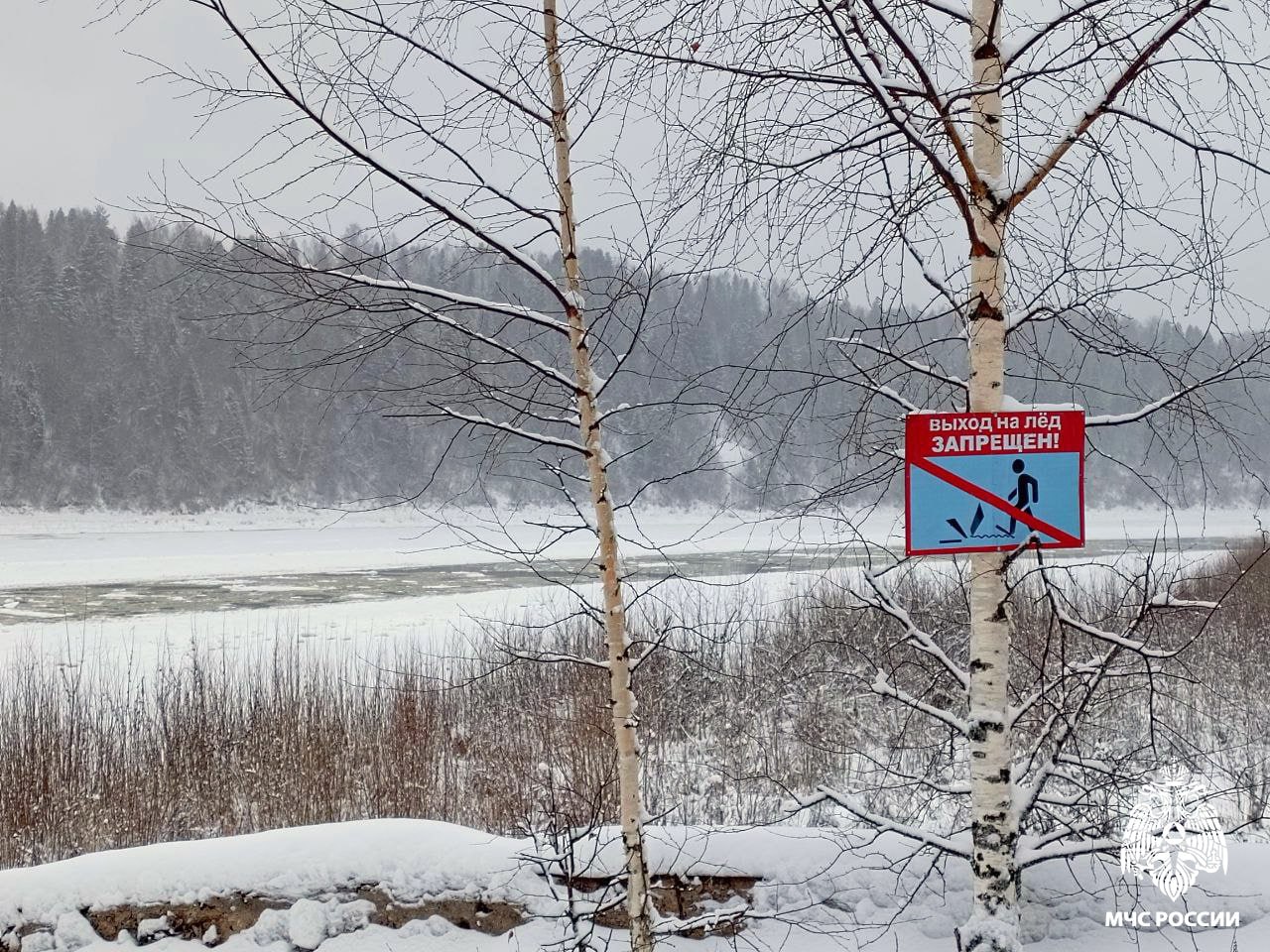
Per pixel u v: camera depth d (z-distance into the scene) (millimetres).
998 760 3891
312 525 43969
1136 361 3848
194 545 36062
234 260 3436
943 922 4289
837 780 7402
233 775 8477
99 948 4496
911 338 4246
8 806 7691
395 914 4570
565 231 3900
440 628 16703
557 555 29859
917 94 3422
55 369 49938
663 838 4723
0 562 29422
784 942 4320
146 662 13703
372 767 8562
